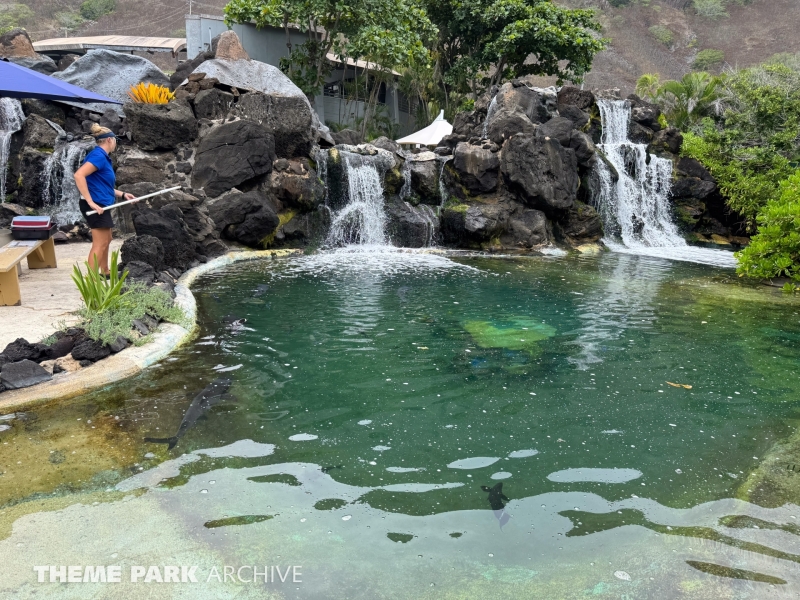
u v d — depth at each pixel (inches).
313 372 205.0
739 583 101.9
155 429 156.9
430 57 997.8
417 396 185.9
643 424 169.8
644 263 496.1
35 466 135.7
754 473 141.9
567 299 339.0
